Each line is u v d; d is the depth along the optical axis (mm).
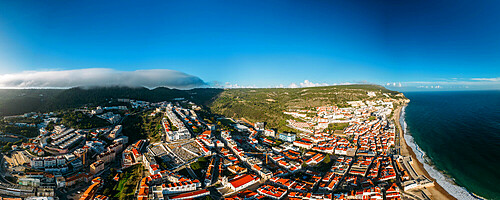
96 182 155125
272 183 158750
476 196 150500
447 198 148125
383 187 153250
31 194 142625
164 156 194625
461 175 179375
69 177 159250
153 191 137250
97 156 190250
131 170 177625
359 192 144000
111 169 174750
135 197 139375
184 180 149875
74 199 141750
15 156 190625
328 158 199750
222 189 150000
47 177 161125
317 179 164000
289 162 192750
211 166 174875
